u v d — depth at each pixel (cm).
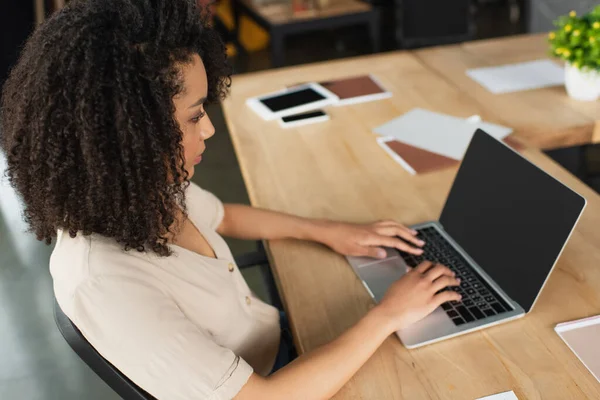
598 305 104
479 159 125
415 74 218
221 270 101
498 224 115
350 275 119
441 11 366
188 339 80
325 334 104
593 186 212
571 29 181
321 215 140
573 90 186
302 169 161
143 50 77
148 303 80
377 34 403
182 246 100
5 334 217
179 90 81
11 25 307
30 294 238
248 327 106
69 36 74
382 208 141
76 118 73
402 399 89
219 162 329
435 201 142
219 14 515
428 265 110
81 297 79
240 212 134
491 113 182
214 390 80
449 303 106
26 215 86
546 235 103
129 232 82
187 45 82
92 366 81
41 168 77
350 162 163
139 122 76
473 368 93
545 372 91
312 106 197
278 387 85
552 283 110
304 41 502
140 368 78
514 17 520
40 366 202
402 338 99
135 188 78
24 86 76
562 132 168
